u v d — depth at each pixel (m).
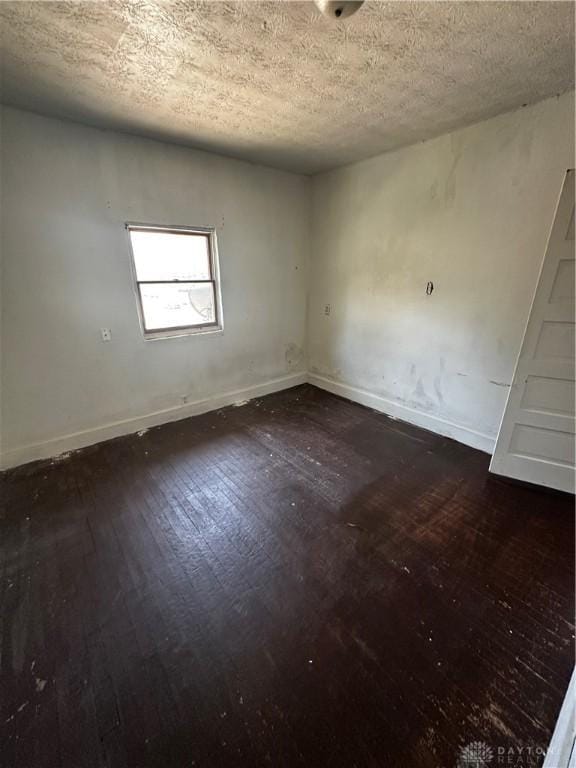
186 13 1.29
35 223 2.30
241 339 3.72
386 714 1.14
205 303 3.39
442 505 2.18
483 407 2.78
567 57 1.61
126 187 2.61
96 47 1.50
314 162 3.26
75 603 1.55
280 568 1.72
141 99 1.99
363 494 2.29
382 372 3.56
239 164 3.20
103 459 2.70
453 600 1.55
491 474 2.47
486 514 2.10
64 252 2.45
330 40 1.47
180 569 1.72
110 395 2.94
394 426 3.30
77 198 2.42
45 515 2.09
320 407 3.77
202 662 1.31
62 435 2.75
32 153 2.20
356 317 3.69
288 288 3.99
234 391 3.81
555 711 1.14
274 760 1.04
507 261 2.42
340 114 2.22
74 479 2.44
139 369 3.05
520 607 1.51
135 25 1.35
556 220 1.92
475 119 2.31
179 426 3.28
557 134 2.04
